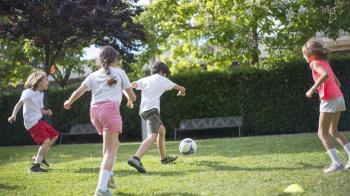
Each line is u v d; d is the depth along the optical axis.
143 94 6.72
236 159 6.96
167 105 14.99
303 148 7.90
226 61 16.69
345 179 4.73
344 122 13.64
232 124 14.30
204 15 16.73
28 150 11.70
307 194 4.21
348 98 13.61
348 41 17.41
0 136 16.56
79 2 12.48
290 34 14.00
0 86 20.20
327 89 5.45
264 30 14.23
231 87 14.58
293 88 14.06
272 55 14.56
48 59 13.62
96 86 4.95
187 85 14.87
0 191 5.25
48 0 12.29
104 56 5.01
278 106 14.18
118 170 6.48
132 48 14.42
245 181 5.06
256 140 10.37
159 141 6.92
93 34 13.43
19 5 12.31
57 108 16.08
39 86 7.14
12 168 7.55
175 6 16.81
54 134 7.07
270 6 13.90
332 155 5.39
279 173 5.40
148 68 18.97
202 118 14.77
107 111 4.82
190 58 19.11
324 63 5.50
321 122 5.52
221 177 5.41
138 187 5.10
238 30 14.29
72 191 5.09
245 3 14.23
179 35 17.69
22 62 19.59
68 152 10.12
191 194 4.58
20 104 7.11
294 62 14.08
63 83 23.34
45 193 5.05
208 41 15.21
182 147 7.78
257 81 14.35
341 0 12.95
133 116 15.35
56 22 12.42
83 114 15.88
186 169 6.25
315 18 13.49
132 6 14.31
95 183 5.53
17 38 13.07
